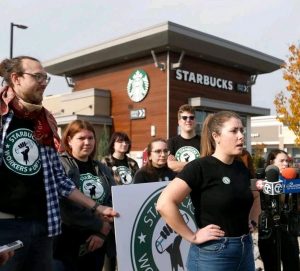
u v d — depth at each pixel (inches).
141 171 194.2
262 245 186.2
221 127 111.8
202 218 109.5
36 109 116.0
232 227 108.0
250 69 1003.3
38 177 114.2
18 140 111.9
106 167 165.5
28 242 110.9
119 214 132.4
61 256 143.1
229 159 112.8
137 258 133.6
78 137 151.8
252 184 135.3
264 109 982.4
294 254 183.5
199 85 904.9
